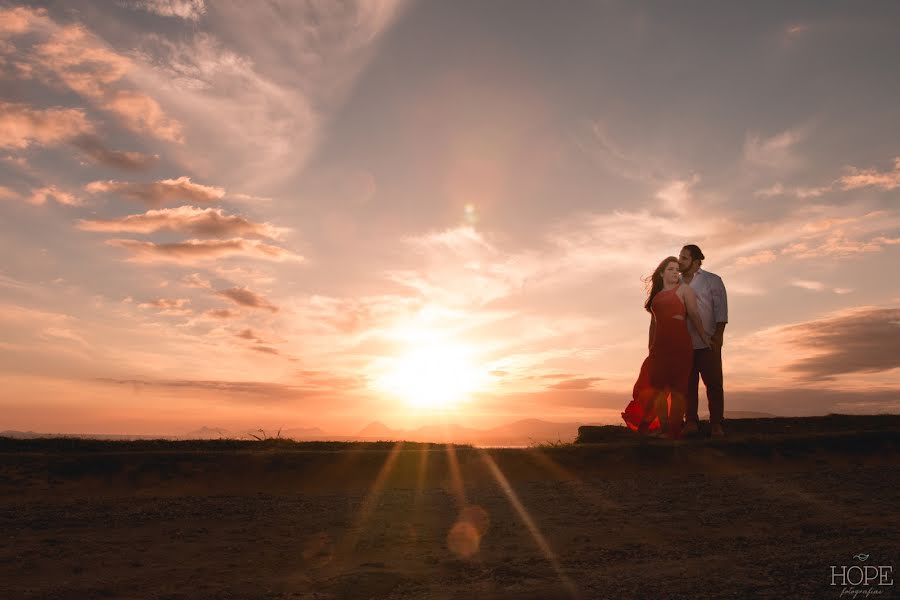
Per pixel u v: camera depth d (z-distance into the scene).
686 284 11.71
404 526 7.46
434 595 5.19
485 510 8.16
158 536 7.05
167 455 10.33
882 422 13.41
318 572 5.88
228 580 5.66
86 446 11.72
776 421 13.70
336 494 9.12
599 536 6.91
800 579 5.08
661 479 9.68
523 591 5.18
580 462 10.53
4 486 9.11
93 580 5.63
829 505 7.81
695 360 11.80
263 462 10.30
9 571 5.84
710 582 5.16
